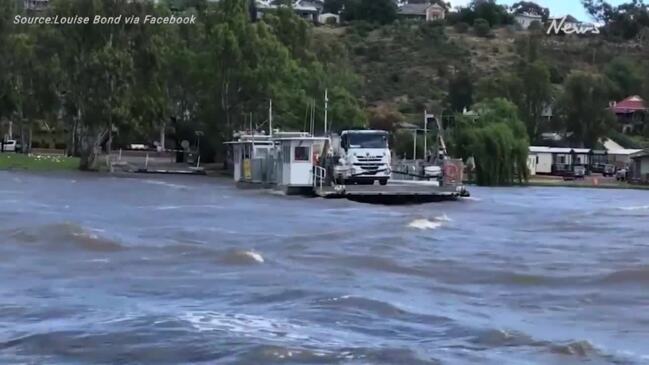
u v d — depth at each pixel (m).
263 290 23.58
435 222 47.91
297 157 72.56
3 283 24.38
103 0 116.62
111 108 114.94
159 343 16.88
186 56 128.75
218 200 66.19
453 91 195.38
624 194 103.69
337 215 52.66
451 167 73.12
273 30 137.75
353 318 19.91
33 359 15.77
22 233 34.81
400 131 146.00
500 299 23.89
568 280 27.53
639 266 30.34
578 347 17.28
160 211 53.91
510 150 128.00
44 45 119.88
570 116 187.12
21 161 123.06
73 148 139.12
